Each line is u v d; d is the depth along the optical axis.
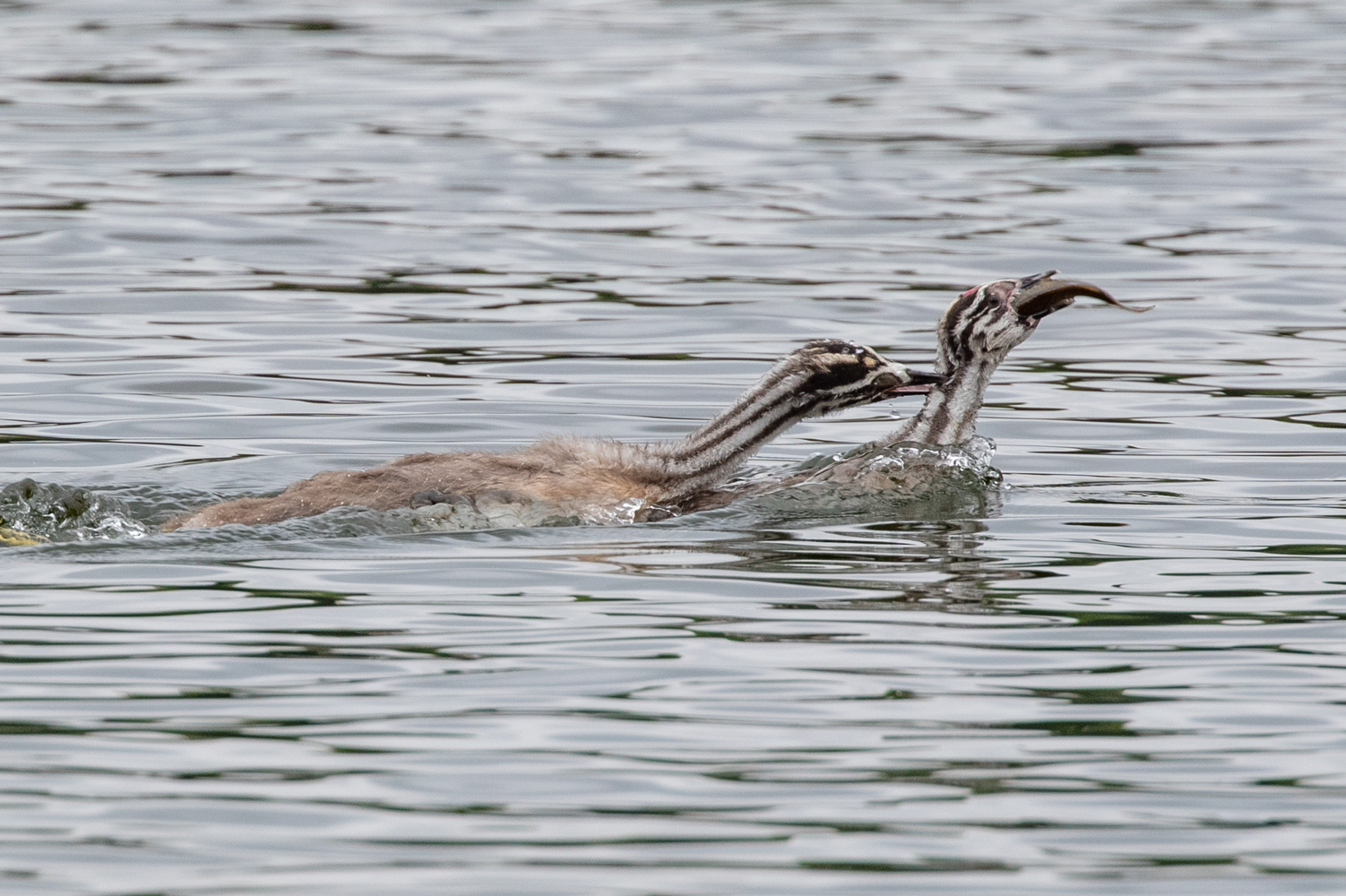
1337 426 19.95
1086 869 9.16
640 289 26.47
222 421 20.23
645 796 9.96
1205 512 16.44
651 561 14.59
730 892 8.90
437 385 21.89
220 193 31.50
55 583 13.66
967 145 35.19
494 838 9.45
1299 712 11.17
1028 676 11.79
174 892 8.86
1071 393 21.81
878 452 17.97
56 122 36.34
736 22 48.72
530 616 12.95
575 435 17.48
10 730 10.72
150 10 50.19
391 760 10.39
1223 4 52.28
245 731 10.77
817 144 35.31
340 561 14.43
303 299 25.83
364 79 40.91
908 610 13.21
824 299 25.78
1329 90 39.72
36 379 21.78
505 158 34.16
